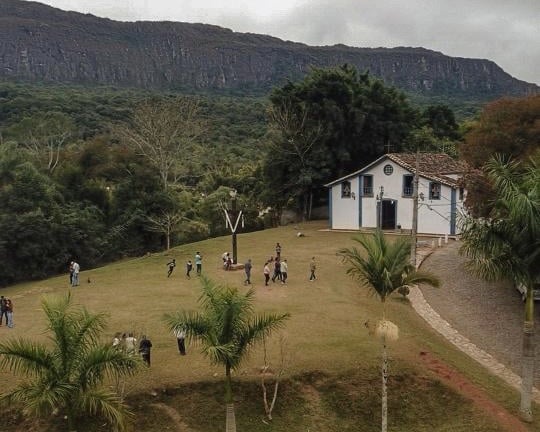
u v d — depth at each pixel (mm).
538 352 21156
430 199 40656
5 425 14875
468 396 17062
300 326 20922
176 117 55906
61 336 11922
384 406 14797
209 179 66812
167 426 15242
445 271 30438
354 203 44406
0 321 21281
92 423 15016
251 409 16109
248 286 26672
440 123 70188
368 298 25281
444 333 22219
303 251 35750
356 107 50375
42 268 38719
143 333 19938
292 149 50281
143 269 32250
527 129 27812
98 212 46438
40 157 53031
